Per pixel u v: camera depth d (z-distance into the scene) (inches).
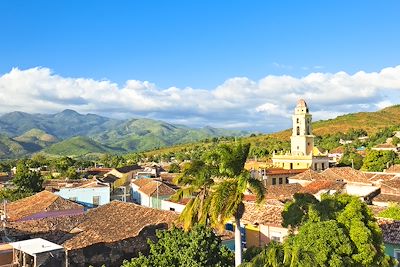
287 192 2260.1
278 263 882.8
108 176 3816.4
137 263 936.9
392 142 5900.6
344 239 847.1
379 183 2271.2
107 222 1459.2
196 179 1107.3
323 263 826.8
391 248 1190.9
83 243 1221.1
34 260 1105.4
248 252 1101.1
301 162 3880.4
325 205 978.1
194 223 1071.6
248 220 1459.2
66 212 1846.7
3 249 1176.8
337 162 4490.7
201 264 943.7
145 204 2471.7
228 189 1029.8
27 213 1770.4
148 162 7076.8
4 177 4606.3
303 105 4170.8
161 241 1014.4
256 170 3070.9
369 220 917.8
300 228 917.2
